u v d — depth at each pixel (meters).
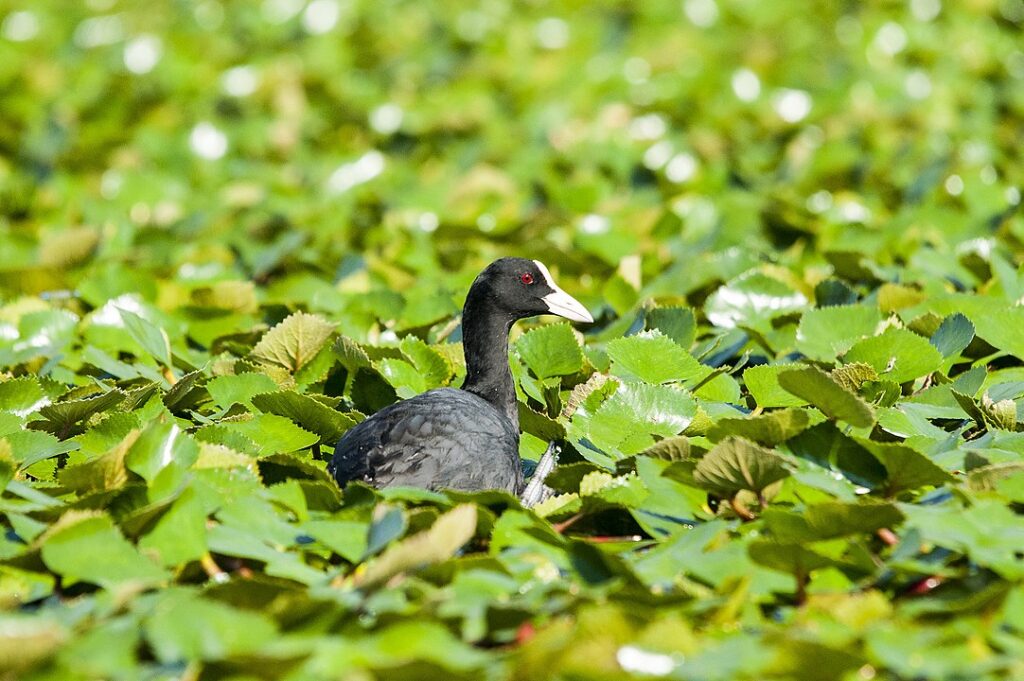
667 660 6.49
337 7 29.88
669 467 8.62
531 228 17.56
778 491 8.67
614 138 21.80
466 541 7.87
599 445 9.99
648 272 16.11
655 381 11.12
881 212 19.47
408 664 6.05
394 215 18.44
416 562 7.21
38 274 15.56
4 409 10.84
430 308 13.85
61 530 7.64
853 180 20.69
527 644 6.47
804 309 13.16
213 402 11.49
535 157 21.78
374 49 28.25
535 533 8.13
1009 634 7.14
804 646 6.38
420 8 31.05
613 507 9.05
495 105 24.98
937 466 8.39
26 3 32.28
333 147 23.91
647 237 17.55
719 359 12.39
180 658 6.33
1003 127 24.39
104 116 24.58
